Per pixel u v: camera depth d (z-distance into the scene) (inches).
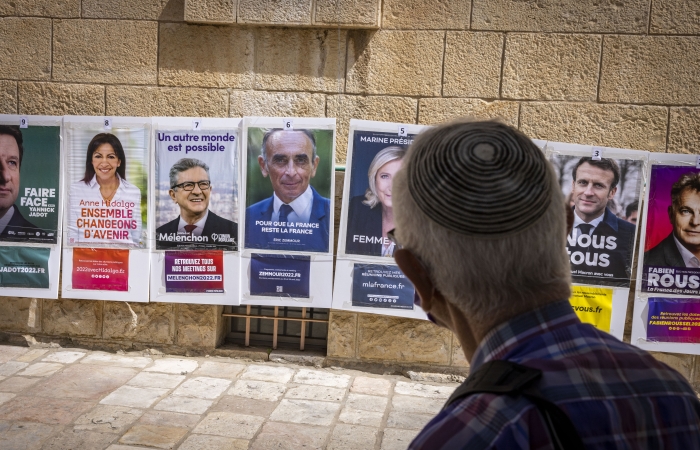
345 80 203.6
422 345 203.6
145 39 208.8
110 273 202.5
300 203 195.2
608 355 37.2
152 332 214.8
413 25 200.4
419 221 39.3
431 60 200.4
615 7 193.9
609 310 190.2
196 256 199.8
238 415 168.1
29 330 217.8
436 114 201.5
